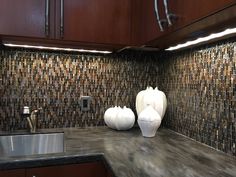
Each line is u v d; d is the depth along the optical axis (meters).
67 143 1.18
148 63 1.69
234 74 1.01
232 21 0.82
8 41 1.28
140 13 1.27
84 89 1.57
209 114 1.17
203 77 1.21
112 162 0.91
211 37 1.05
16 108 1.45
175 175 0.80
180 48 1.38
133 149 1.10
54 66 1.51
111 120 1.50
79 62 1.55
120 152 1.05
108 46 1.39
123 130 1.50
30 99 1.47
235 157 1.00
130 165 0.88
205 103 1.20
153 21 1.11
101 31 1.30
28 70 1.46
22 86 1.45
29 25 1.18
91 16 1.28
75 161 0.99
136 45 1.33
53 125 1.52
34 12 1.19
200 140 1.24
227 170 0.86
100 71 1.59
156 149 1.11
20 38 1.22
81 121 1.58
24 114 1.41
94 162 1.02
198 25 0.86
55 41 1.27
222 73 1.08
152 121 1.32
